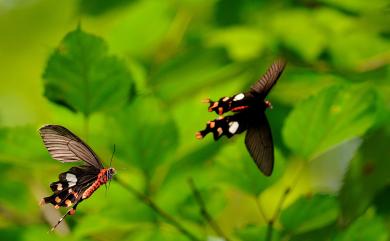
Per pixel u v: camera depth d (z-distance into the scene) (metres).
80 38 2.59
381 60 2.87
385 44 2.88
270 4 2.94
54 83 2.60
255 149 2.43
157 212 2.63
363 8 2.88
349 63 2.88
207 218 2.64
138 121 2.62
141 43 2.81
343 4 2.88
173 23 2.83
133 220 2.63
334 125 2.62
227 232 3.05
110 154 2.63
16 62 3.32
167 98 2.77
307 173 3.25
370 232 2.58
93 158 2.50
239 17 2.94
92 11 2.95
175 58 2.77
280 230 2.63
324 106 2.61
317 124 2.62
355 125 2.62
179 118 2.65
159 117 2.62
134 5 2.93
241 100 2.44
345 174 2.69
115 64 2.60
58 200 2.50
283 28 2.91
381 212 2.66
